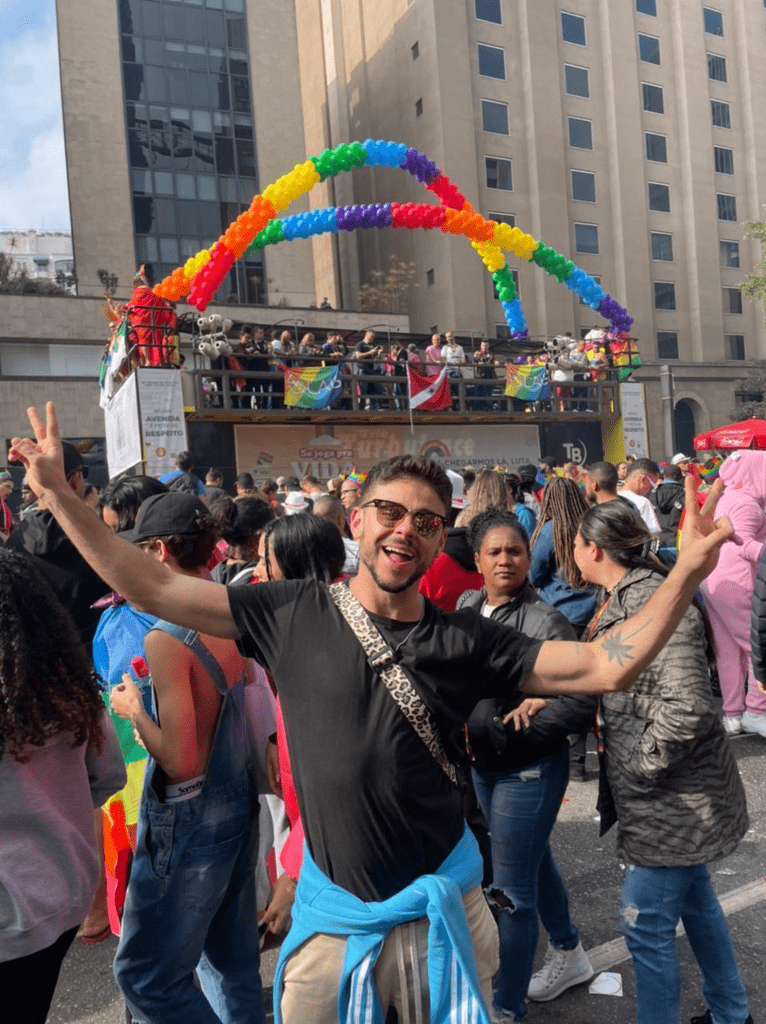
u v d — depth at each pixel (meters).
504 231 17.52
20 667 1.94
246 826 2.44
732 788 2.52
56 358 24.97
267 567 2.89
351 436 18.72
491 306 34.53
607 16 36.81
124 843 2.84
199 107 32.38
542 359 20.70
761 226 32.16
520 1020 2.82
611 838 4.54
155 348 14.02
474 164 34.25
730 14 39.78
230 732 2.39
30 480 1.73
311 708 1.72
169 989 2.31
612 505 2.71
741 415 35.34
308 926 1.79
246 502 4.37
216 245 14.97
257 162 33.22
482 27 35.00
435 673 1.73
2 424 23.66
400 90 36.50
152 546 2.49
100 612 3.79
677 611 1.74
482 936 1.85
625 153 36.75
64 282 31.78
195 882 2.30
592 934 3.55
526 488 9.70
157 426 13.46
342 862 1.74
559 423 20.30
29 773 1.97
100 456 24.64
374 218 16.09
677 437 35.66
